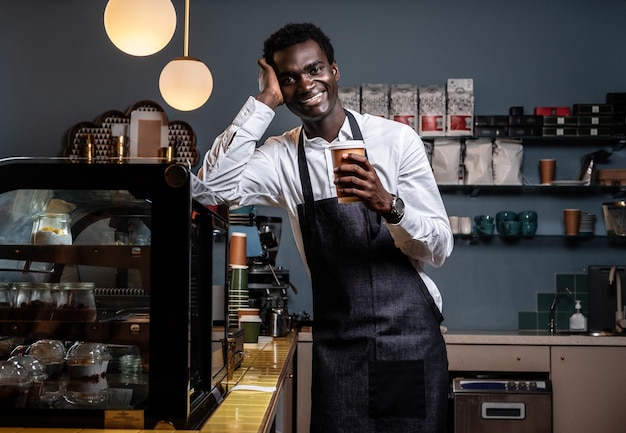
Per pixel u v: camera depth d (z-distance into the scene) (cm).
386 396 205
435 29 509
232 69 510
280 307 422
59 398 147
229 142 216
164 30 257
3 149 510
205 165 219
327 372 210
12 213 153
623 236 475
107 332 148
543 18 507
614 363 430
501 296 499
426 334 210
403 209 191
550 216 500
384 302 209
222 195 215
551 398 422
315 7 511
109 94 513
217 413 161
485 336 432
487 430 421
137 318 148
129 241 151
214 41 511
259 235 434
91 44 515
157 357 146
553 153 502
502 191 500
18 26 515
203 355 168
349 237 211
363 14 511
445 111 484
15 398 145
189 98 314
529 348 432
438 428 208
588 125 479
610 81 504
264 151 226
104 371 148
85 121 510
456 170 477
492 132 480
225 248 197
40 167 152
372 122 221
